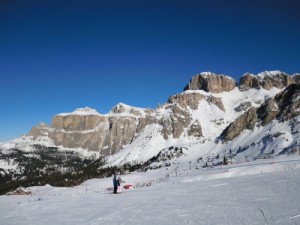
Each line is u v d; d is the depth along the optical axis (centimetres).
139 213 2042
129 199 2866
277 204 1945
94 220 1914
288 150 12400
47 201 3250
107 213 2133
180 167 16775
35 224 1911
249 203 2075
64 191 7656
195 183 4241
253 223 1520
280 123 17575
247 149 16812
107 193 3997
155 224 1680
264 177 3916
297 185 2773
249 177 4216
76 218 2022
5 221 2089
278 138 15238
